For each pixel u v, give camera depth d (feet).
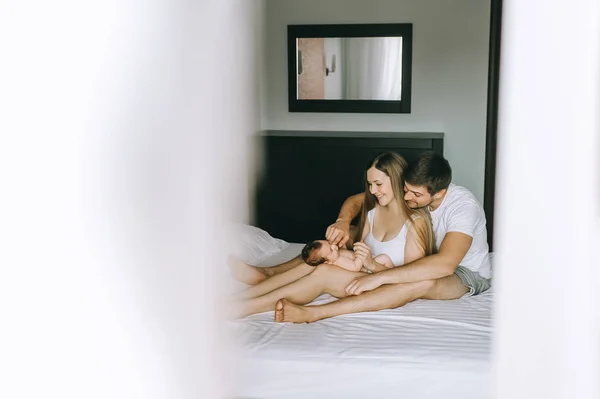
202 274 2.60
